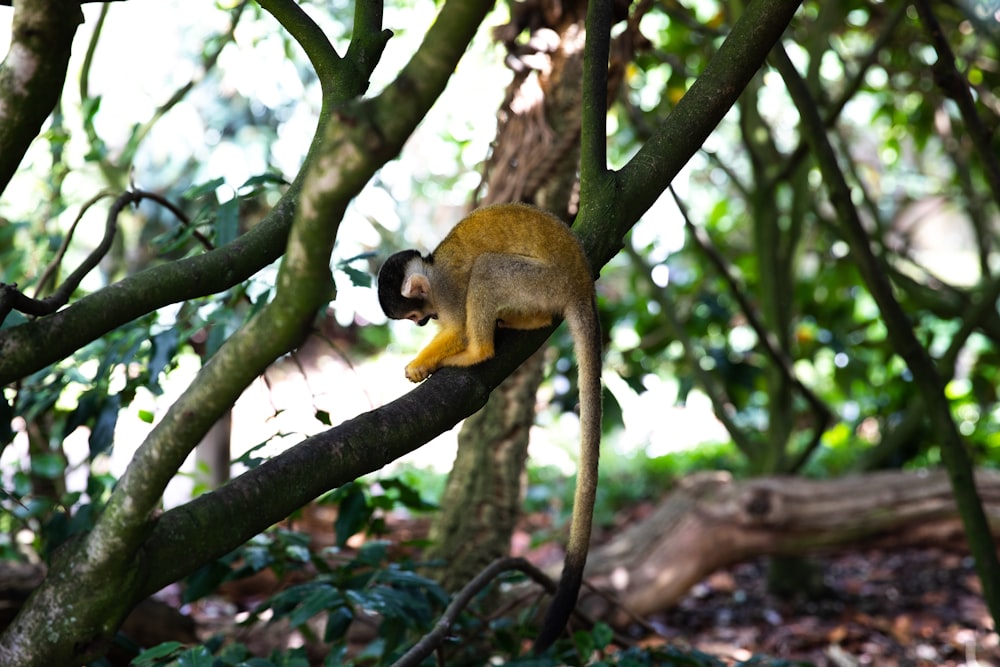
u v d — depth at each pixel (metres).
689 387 8.25
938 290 8.52
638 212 3.28
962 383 11.38
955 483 4.86
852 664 6.39
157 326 4.34
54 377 4.34
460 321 3.64
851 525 6.69
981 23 6.25
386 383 12.77
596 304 3.55
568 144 4.92
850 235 4.82
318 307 2.19
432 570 5.36
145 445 2.33
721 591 7.95
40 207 5.41
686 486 7.01
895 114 9.77
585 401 3.48
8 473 5.73
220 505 2.50
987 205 11.06
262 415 10.44
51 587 2.45
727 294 9.28
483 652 5.02
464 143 9.82
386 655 4.03
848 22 9.66
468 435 5.43
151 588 2.46
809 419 12.11
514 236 3.60
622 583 6.46
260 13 7.81
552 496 10.23
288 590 3.96
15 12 2.49
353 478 2.64
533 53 4.96
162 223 9.38
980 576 4.81
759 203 7.76
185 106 9.07
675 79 8.74
